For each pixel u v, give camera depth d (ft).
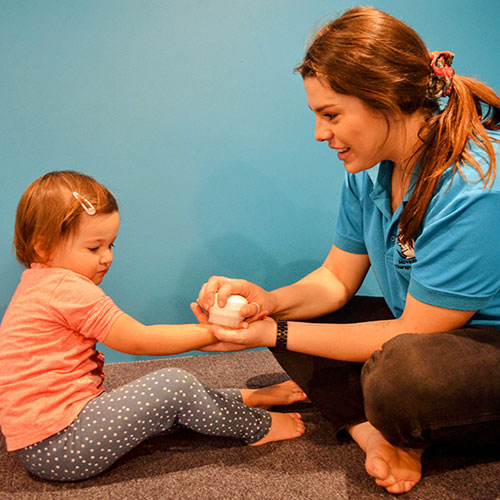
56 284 2.89
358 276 3.78
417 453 2.91
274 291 3.49
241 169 4.25
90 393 2.91
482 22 4.64
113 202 3.08
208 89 4.03
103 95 3.85
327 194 4.53
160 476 2.88
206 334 3.08
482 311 2.86
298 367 3.31
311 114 4.33
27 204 2.91
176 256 4.27
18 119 3.75
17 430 2.72
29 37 3.65
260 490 2.76
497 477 2.85
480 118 2.99
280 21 4.08
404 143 2.90
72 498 2.69
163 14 3.82
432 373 2.51
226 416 3.01
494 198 2.55
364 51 2.58
